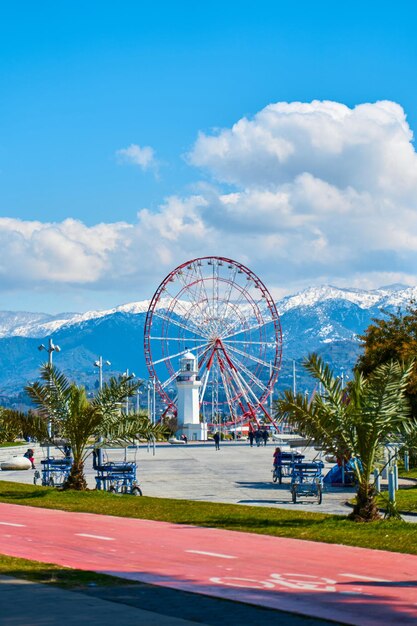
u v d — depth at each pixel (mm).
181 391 191875
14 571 22156
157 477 67750
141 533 33094
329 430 36250
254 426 179125
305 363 37125
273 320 175250
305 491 47688
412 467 71250
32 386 49562
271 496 51812
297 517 38000
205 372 184750
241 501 48625
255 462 89375
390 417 35844
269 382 176375
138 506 42781
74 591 19812
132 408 52375
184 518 37906
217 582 22312
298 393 36750
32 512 40906
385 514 37281
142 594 20125
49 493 48375
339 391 36750
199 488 57562
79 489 50125
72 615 17172
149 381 173375
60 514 40062
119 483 58656
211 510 40812
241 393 180000
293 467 50500
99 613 17453
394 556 27578
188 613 18156
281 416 36906
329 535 32156
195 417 190625
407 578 23391
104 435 51125
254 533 33250
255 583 22297
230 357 180000
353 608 19266
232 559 26609
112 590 20406
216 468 79250
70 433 50000
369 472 36469
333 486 57688
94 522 36781
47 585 20438
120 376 51469
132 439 51531
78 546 29141
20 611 17453
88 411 49406
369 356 89062
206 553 27859
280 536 32406
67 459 58469
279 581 22688
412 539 30906
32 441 101000
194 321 179125
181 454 109938
